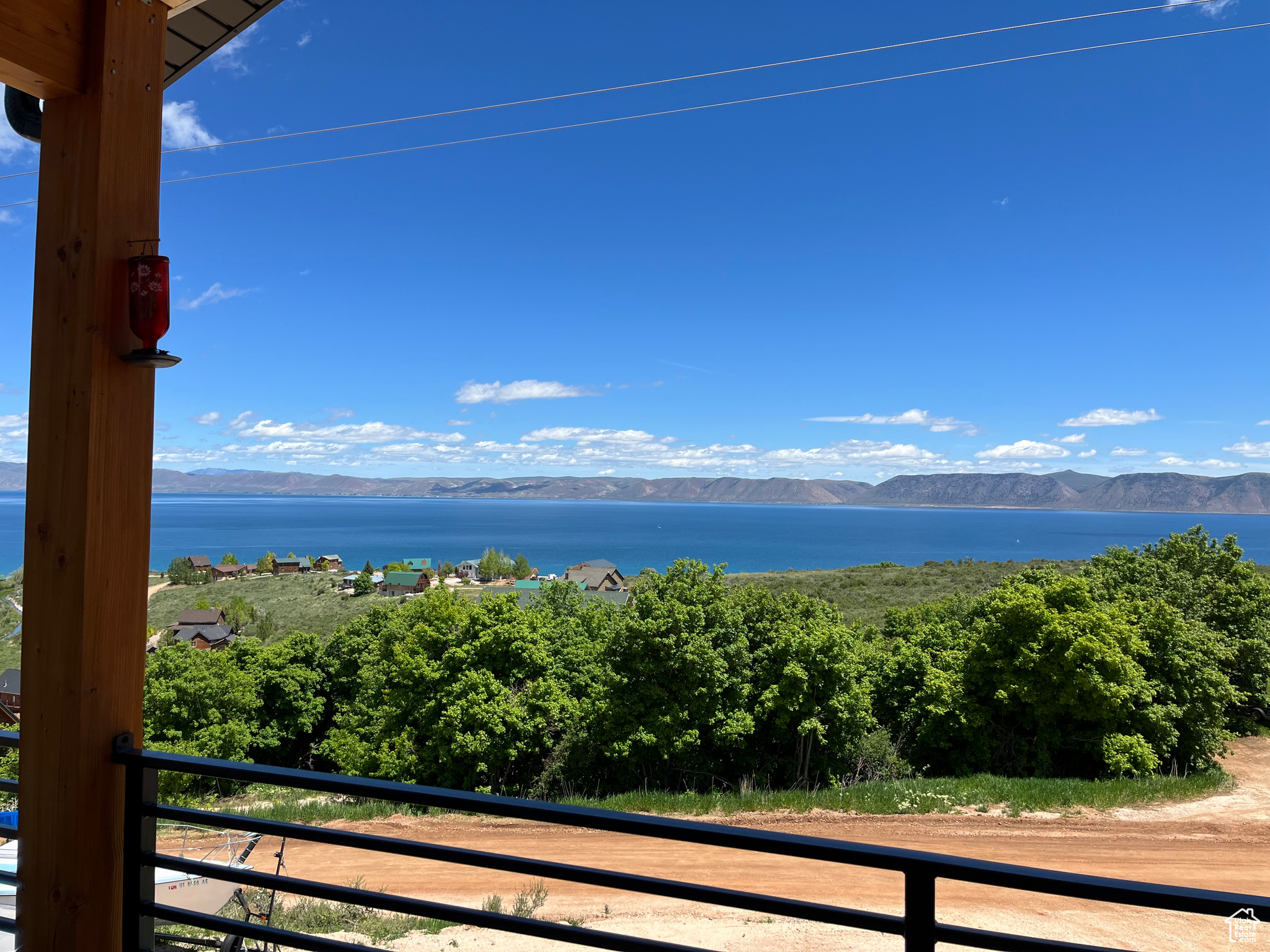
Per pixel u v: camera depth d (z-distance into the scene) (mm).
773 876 11656
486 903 9203
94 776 2207
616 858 13336
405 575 109750
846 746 22797
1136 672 22219
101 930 2229
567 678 26781
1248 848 14109
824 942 7594
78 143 2264
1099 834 15023
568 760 23766
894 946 7500
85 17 2270
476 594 107062
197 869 2145
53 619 2205
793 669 22219
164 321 2256
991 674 23531
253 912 7520
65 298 2240
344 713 31281
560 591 36750
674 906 9023
